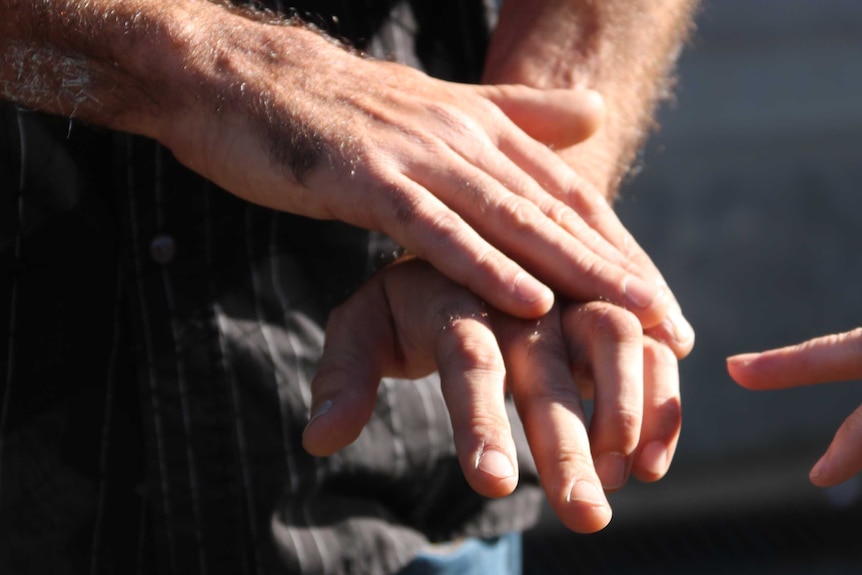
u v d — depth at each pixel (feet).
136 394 5.81
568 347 5.50
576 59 6.05
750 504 12.59
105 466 5.79
